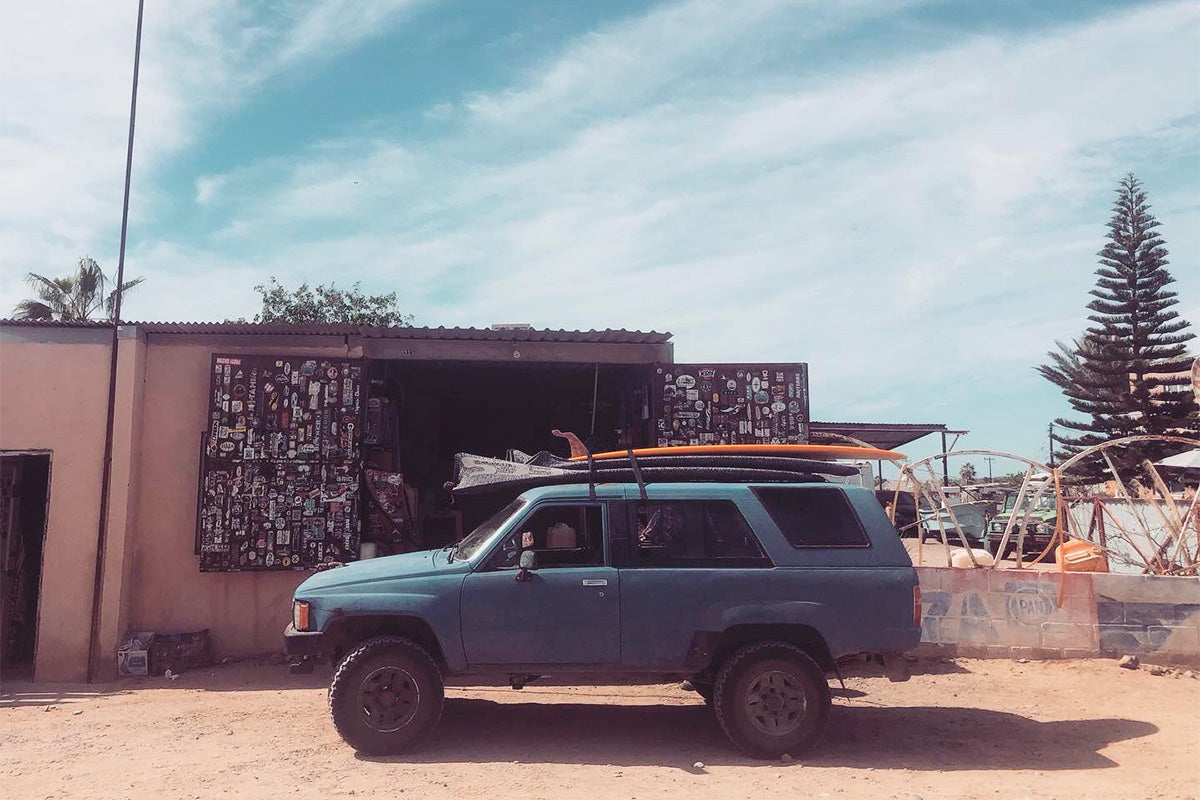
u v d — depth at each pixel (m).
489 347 11.88
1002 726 7.66
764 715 6.64
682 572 6.89
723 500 7.18
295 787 5.77
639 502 7.16
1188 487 19.14
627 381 13.25
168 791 5.68
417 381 14.62
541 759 6.52
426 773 6.10
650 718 7.86
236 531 10.66
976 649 10.41
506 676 6.90
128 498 10.47
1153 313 31.53
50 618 10.15
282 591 10.87
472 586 6.83
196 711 8.23
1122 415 31.53
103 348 10.67
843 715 8.04
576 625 6.80
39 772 6.18
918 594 6.95
